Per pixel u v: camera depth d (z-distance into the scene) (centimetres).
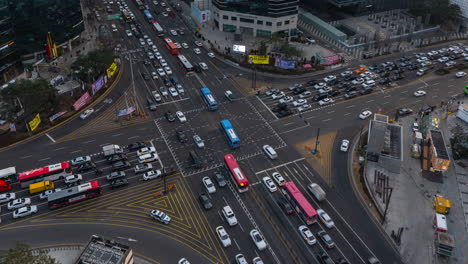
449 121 15325
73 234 10388
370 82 17175
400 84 17562
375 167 12875
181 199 11544
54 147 13450
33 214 10944
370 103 16125
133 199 11506
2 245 10025
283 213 11125
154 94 16175
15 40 17112
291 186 11394
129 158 13012
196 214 11069
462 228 10844
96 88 16162
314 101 16188
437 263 9825
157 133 14238
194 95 16512
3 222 10694
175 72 18162
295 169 12706
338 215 11094
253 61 18275
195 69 18262
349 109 15725
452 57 19812
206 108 15675
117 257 8688
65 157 13000
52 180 11981
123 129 14425
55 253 9869
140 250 10006
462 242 10412
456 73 18225
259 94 16612
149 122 14825
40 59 18188
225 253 9988
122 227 10638
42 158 12950
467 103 16275
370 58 19800
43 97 13950
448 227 10862
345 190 11925
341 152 13462
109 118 15000
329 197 11669
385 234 10569
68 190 11131
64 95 15900
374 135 12475
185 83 17338
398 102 16262
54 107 15150
